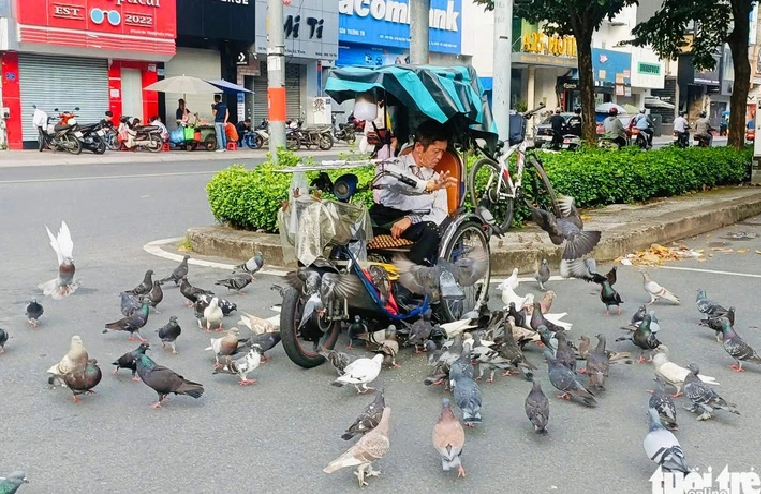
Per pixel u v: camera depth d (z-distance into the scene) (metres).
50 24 26.36
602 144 17.19
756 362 6.02
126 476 4.32
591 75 16.50
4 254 10.10
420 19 11.73
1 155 24.62
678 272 9.56
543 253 9.38
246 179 10.36
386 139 7.55
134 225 12.38
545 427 4.86
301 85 36.81
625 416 5.26
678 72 55.69
